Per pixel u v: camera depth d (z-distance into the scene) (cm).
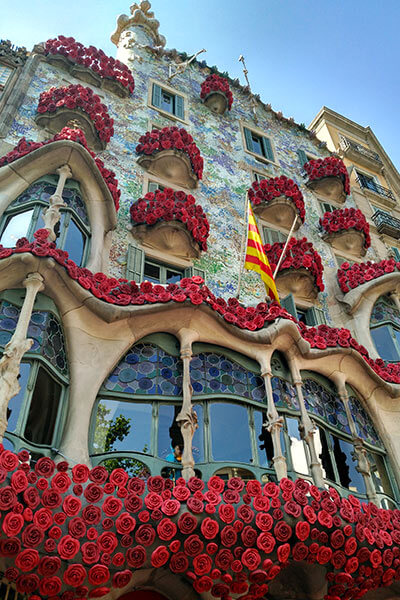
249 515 744
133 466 847
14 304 870
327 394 1121
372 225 2042
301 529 770
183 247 1322
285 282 1452
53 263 870
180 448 894
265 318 1062
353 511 838
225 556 725
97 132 1405
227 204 1600
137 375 945
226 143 1861
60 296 903
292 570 859
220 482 771
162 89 1875
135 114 1677
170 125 1734
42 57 1594
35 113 1409
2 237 1043
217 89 1923
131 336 960
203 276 1334
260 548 736
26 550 613
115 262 1218
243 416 960
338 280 1578
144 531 688
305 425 978
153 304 964
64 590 664
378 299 1535
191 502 722
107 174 1221
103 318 928
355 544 812
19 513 614
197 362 989
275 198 1634
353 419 1127
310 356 1084
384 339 1452
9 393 713
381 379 1169
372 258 1867
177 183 1534
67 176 1134
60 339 902
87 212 1170
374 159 2409
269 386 982
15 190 1099
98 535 669
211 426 922
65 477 674
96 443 855
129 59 1886
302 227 1759
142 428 896
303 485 815
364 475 1012
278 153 2025
